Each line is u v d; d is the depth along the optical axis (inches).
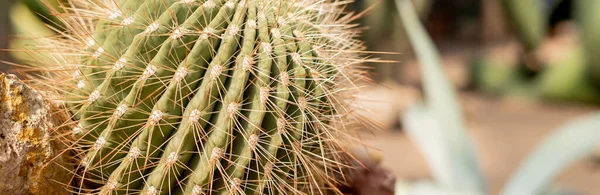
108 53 33.0
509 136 157.1
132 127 32.9
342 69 36.0
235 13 33.6
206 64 33.0
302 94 33.4
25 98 31.7
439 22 340.2
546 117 180.7
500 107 193.5
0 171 30.6
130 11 33.5
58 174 32.4
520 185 79.1
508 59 235.5
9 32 84.5
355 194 41.5
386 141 136.3
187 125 32.3
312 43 34.9
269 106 33.0
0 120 30.9
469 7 326.0
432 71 80.6
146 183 33.0
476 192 73.8
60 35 36.0
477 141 150.4
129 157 32.6
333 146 35.9
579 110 189.9
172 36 32.5
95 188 34.1
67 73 34.5
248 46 32.9
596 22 171.5
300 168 34.3
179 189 33.3
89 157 33.2
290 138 33.5
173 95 32.4
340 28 38.3
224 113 32.4
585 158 127.7
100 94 32.8
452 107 78.5
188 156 32.8
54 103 33.7
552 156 80.0
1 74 31.4
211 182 32.5
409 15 82.5
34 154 31.4
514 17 204.5
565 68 191.5
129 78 32.7
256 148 32.8
